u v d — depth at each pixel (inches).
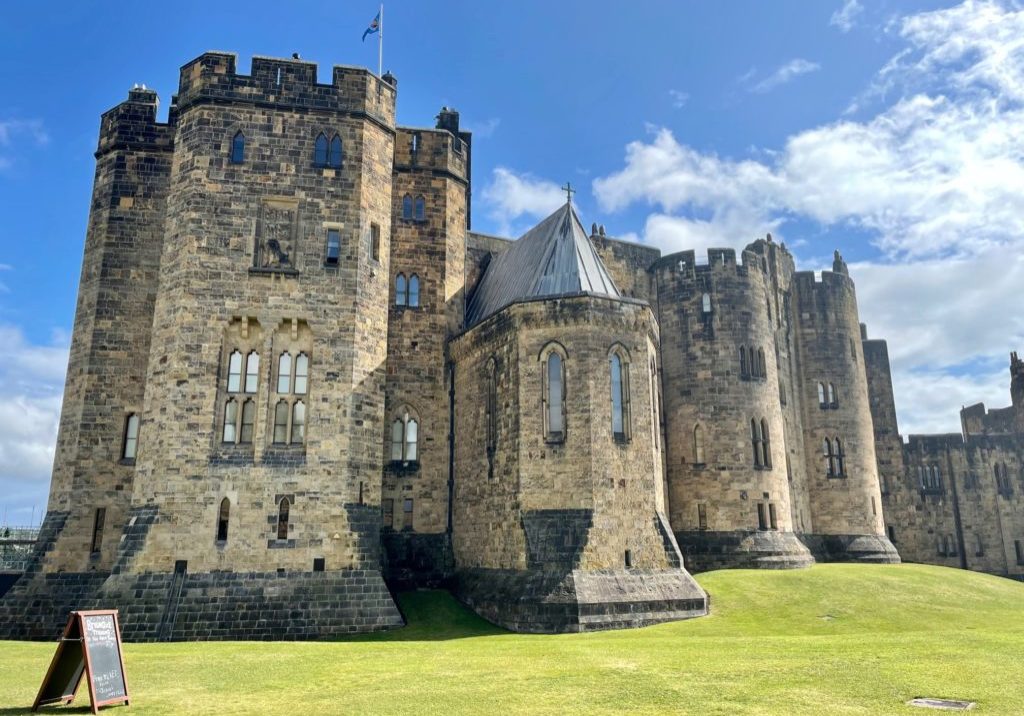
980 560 2810.0
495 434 1542.8
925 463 2883.9
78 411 1568.7
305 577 1323.8
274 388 1417.3
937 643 905.5
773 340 2175.2
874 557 2250.2
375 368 1502.2
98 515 1534.2
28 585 1467.8
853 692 659.4
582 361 1455.5
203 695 695.7
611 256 2176.4
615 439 1445.6
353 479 1409.9
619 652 921.5
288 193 1497.3
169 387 1371.8
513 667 818.2
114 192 1678.2
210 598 1272.1
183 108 1525.6
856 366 2442.2
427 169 1855.3
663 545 1427.2
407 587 1614.2
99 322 1611.7
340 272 1487.5
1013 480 2893.7
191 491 1330.0
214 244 1444.4
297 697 682.8
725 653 880.9
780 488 1999.3
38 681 770.2
